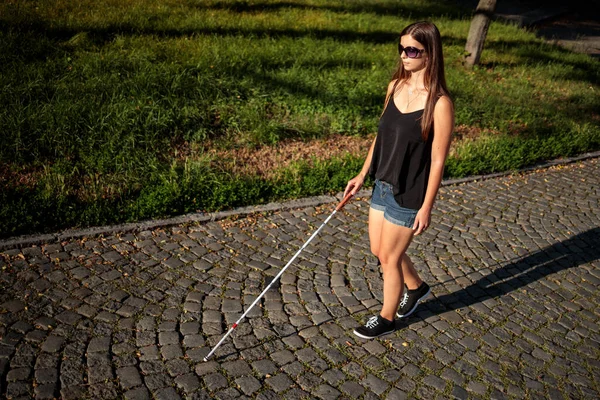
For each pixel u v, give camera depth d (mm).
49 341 3438
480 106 8367
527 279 4641
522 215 5793
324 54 9219
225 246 4684
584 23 17422
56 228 4621
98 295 3908
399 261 3555
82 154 5582
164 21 9812
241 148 6391
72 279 4047
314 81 8039
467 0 17547
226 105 7051
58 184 5043
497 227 5480
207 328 3699
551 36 15117
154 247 4555
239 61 8195
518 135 7801
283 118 7117
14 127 5621
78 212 4723
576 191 6551
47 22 8766
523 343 3848
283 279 4312
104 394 3094
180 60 7961
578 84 10617
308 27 10953
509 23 15312
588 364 3705
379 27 11938
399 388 3342
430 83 3125
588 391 3457
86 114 6082
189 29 9625
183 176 5453
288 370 3404
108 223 4766
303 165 5996
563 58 12023
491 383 3445
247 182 5512
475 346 3768
